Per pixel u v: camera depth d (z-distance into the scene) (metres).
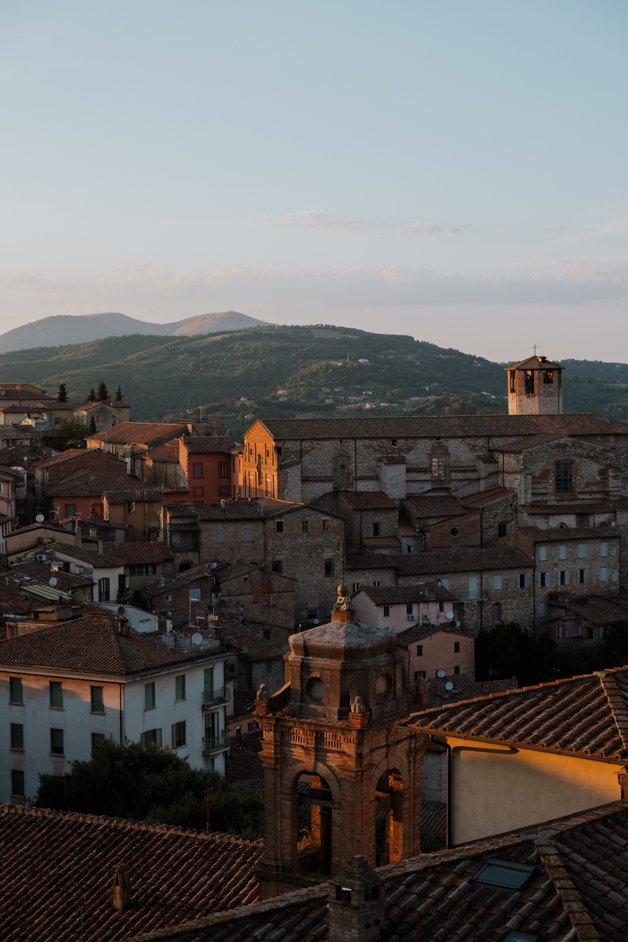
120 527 193.00
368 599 179.25
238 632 149.88
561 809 33.88
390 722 38.56
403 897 28.83
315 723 38.19
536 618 195.38
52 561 154.12
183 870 48.66
